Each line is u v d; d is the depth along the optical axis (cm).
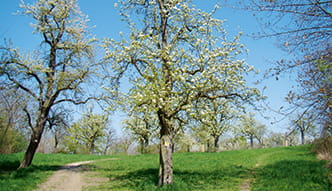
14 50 1745
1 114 1758
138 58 1402
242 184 1274
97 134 5750
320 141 1608
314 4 634
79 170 2077
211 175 1539
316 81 629
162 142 1250
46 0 1992
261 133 6594
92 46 1995
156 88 1138
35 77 1855
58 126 2002
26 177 1532
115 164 2467
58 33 2016
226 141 6575
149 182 1291
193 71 1335
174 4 1473
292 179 1155
